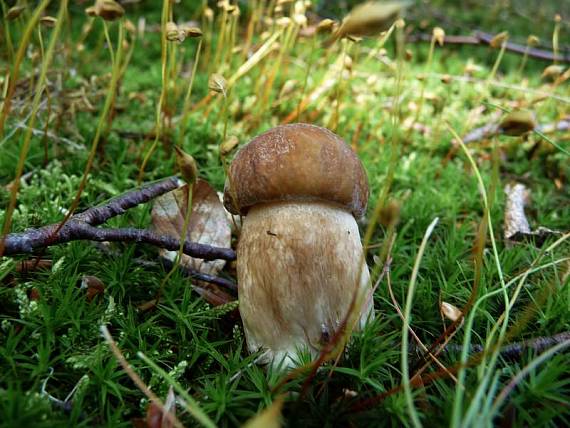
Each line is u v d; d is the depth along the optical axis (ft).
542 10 1.93
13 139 0.73
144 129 0.84
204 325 0.46
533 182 0.86
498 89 1.20
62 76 0.83
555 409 0.35
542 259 0.57
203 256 0.51
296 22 0.78
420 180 0.81
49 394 0.36
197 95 1.06
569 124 0.98
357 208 0.44
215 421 0.35
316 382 0.38
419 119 1.02
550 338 0.42
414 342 0.45
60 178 0.67
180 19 1.43
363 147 0.87
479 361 0.36
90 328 0.42
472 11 2.00
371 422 0.36
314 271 0.41
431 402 0.37
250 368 0.40
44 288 0.44
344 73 0.98
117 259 0.50
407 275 0.57
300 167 0.40
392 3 0.27
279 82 1.11
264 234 0.42
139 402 0.38
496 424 0.35
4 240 0.37
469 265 0.59
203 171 0.76
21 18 0.76
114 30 1.27
